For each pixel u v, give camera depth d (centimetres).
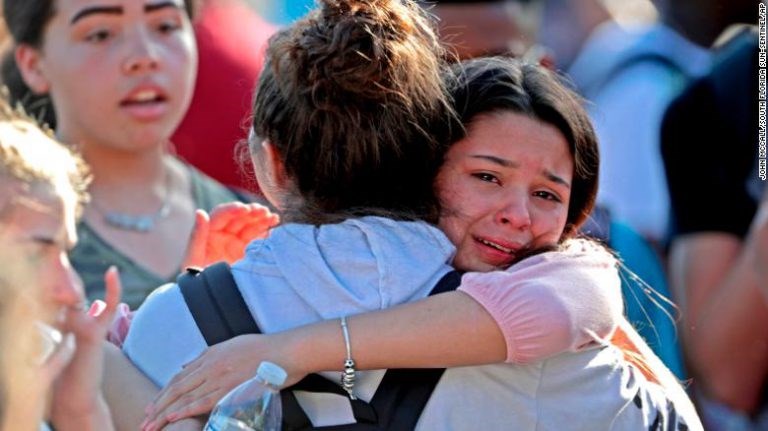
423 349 678
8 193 635
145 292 1094
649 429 709
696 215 1292
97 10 1105
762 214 1227
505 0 1284
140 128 1120
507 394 689
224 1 1310
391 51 693
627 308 1116
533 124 720
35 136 667
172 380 690
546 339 682
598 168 752
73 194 661
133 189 1129
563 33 1733
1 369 568
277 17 1522
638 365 758
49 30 1119
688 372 1273
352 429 677
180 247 1132
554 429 690
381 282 694
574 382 700
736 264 1262
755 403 1257
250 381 659
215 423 656
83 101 1113
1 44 1145
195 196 1173
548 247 725
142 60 1112
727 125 1284
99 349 670
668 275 1312
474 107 721
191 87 1156
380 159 707
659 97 1380
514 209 715
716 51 1324
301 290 700
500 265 721
